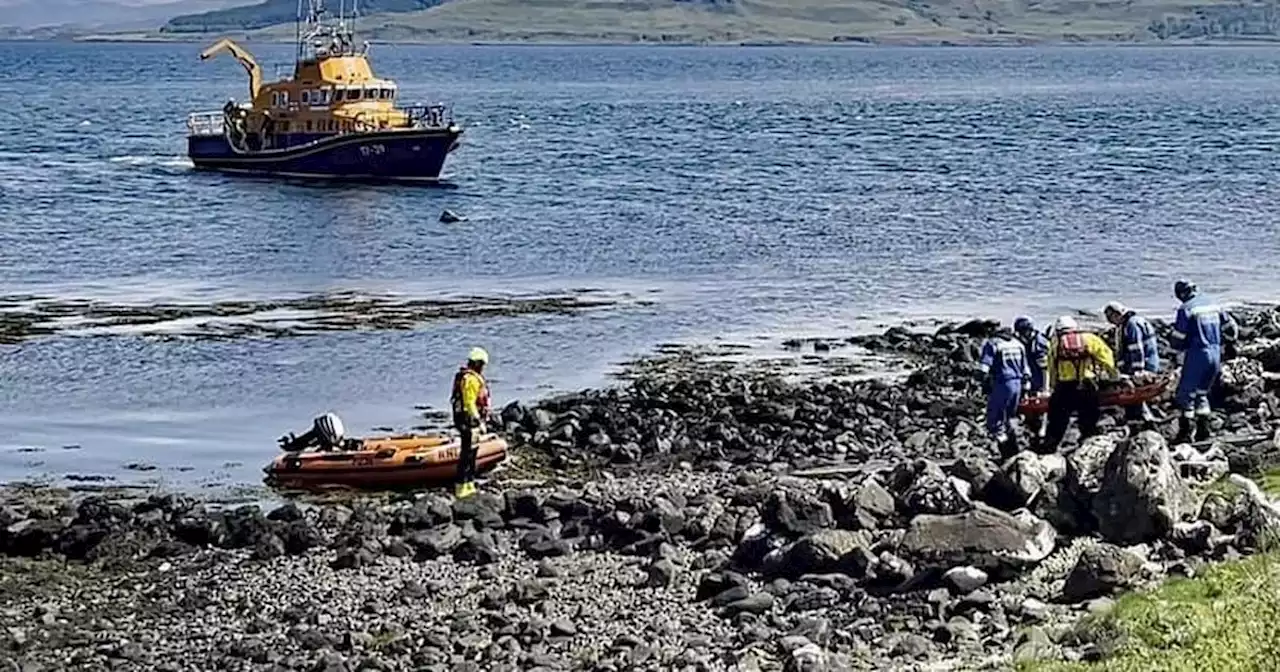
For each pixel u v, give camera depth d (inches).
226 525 781.3
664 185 2677.2
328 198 2500.0
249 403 1127.6
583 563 722.8
